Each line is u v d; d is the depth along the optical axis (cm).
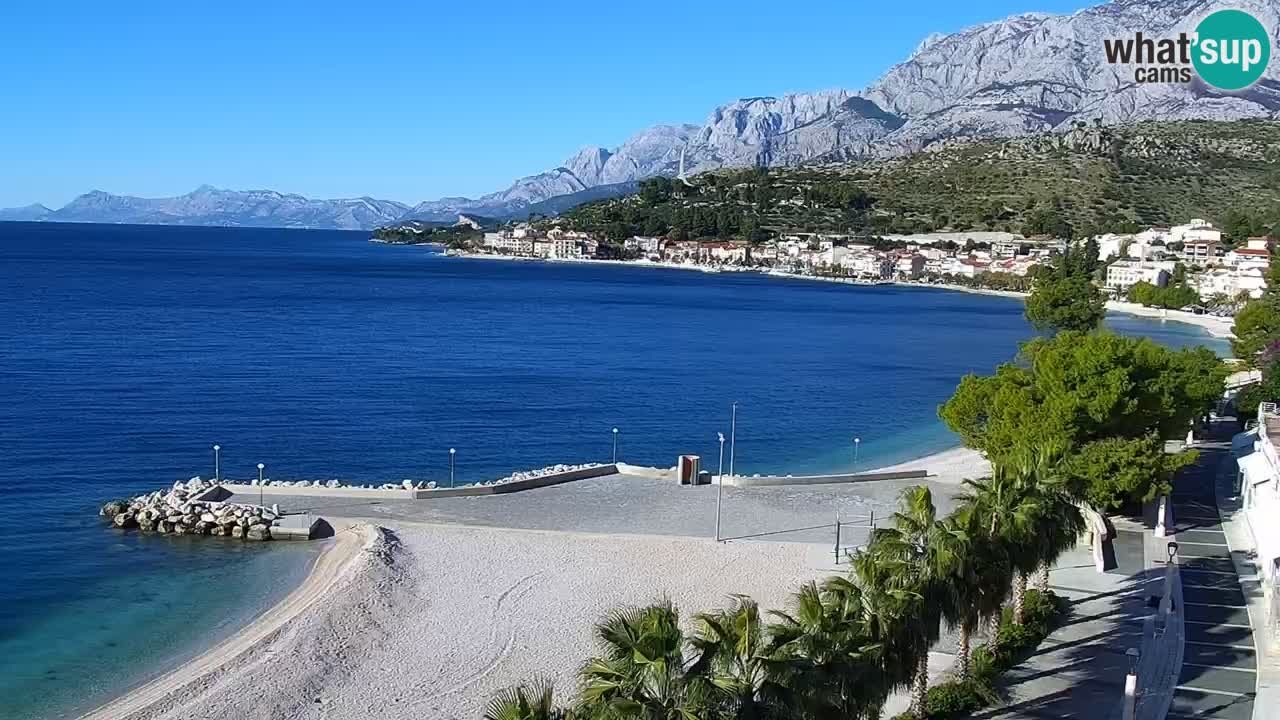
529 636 4791
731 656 2673
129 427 10081
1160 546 5925
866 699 3003
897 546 3534
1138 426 6425
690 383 14225
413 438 10069
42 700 4259
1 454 8812
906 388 14225
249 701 4119
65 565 5938
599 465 8138
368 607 5053
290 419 10750
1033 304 16775
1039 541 4072
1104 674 4194
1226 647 4469
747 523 6744
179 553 6144
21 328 18125
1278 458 5544
